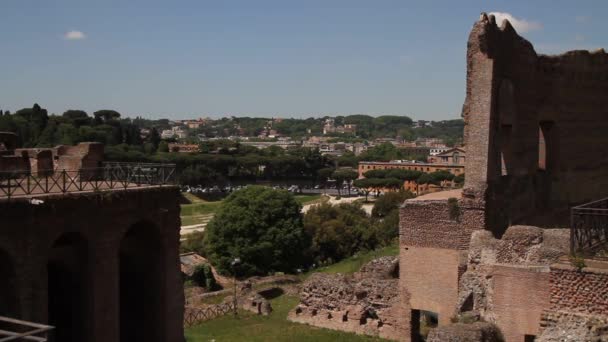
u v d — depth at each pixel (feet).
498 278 76.95
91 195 83.76
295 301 159.84
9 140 133.80
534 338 74.28
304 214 312.50
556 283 69.51
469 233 107.45
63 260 88.79
